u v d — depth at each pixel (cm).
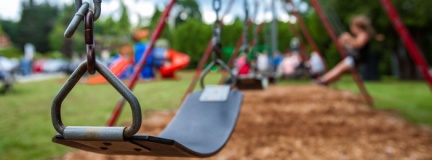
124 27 3070
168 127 152
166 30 3700
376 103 556
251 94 703
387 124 378
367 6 1495
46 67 3281
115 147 108
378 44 1537
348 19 1518
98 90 870
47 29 6906
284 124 378
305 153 270
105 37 3192
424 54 1681
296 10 700
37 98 684
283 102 568
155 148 107
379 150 277
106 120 410
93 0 97
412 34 1606
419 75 1582
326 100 593
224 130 150
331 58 1891
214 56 182
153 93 764
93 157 254
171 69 1423
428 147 285
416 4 1448
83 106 538
